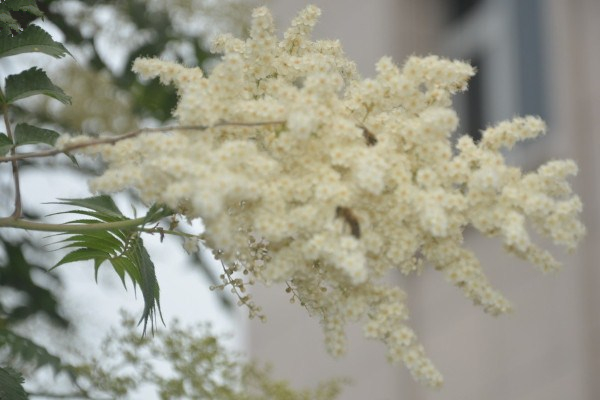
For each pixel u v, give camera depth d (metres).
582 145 8.47
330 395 4.80
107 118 5.81
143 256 3.00
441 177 2.74
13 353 4.08
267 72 2.95
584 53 8.69
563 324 8.34
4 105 2.98
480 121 9.91
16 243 5.11
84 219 3.06
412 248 2.72
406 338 2.76
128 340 4.32
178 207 2.74
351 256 2.55
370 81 2.83
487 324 9.19
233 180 2.47
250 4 5.67
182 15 5.48
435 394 9.66
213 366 4.35
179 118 2.74
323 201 2.60
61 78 5.78
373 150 2.69
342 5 11.45
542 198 2.75
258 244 2.77
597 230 8.21
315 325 11.11
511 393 8.78
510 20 9.66
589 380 8.05
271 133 2.75
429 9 10.77
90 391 4.21
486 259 9.26
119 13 5.28
